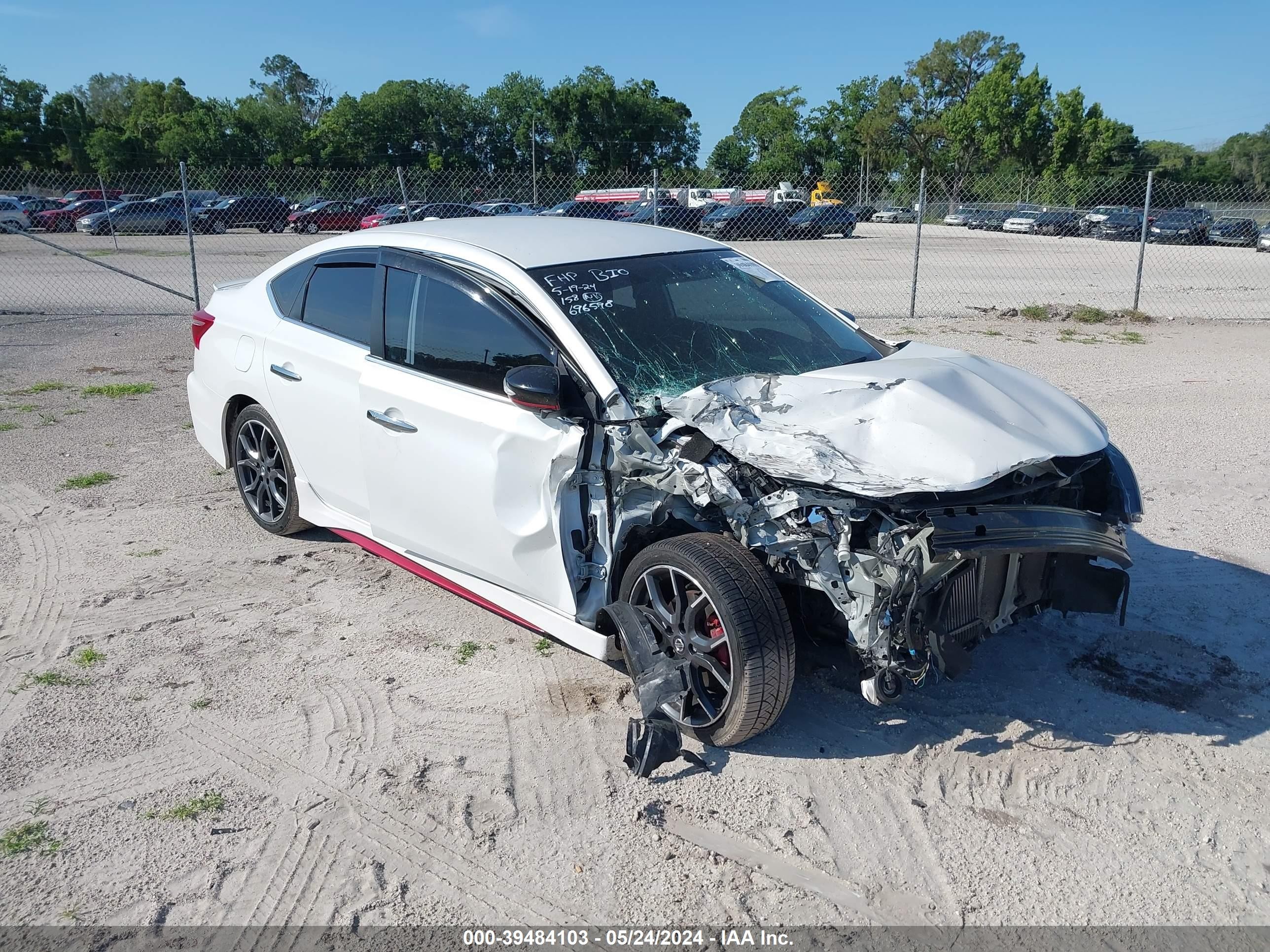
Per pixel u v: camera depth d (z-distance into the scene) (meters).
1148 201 12.70
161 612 4.28
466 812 2.98
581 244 4.04
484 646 4.03
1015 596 3.30
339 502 4.44
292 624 4.20
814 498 2.95
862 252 25.80
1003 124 69.50
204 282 17.55
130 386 8.59
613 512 3.39
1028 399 3.60
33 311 13.41
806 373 3.61
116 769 3.17
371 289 4.17
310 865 2.75
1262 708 3.56
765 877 2.71
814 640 3.31
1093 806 3.03
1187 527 5.26
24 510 5.51
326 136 62.75
